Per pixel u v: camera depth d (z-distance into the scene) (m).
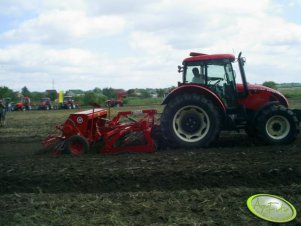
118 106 38.25
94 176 6.27
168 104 8.50
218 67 8.95
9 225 4.48
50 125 18.03
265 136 8.50
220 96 8.93
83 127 8.68
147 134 8.26
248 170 6.16
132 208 4.89
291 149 7.90
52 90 63.50
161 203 5.04
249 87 9.00
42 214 4.79
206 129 8.41
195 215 4.64
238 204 4.91
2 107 18.44
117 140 8.55
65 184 6.11
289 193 5.23
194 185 5.83
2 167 7.22
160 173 6.27
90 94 47.09
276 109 8.43
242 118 8.85
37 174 6.54
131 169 6.56
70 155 8.39
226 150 8.10
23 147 10.78
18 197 5.48
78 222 4.50
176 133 8.49
